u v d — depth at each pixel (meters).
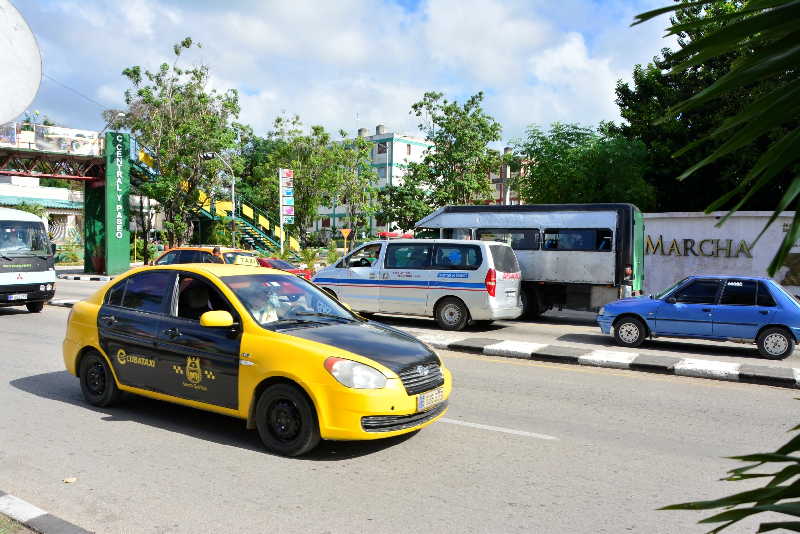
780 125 0.80
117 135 30.08
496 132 30.41
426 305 13.27
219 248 19.14
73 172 30.98
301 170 44.34
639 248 15.95
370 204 46.84
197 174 32.69
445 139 30.34
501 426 5.96
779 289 10.23
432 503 4.12
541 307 15.80
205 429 5.74
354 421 4.73
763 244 17.80
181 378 5.67
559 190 25.22
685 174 0.83
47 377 7.87
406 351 5.27
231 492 4.27
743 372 8.18
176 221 32.81
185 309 5.91
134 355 6.04
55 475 4.56
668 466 4.92
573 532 3.73
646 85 27.77
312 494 4.25
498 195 54.34
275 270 6.41
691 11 0.90
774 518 3.90
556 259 15.57
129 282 6.43
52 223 50.53
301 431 4.92
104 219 31.22
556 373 8.57
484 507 4.07
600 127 27.36
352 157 45.88
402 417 4.95
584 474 4.71
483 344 10.37
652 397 7.23
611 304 11.41
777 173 0.79
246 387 5.20
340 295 14.21
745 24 0.80
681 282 10.95
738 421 6.27
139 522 3.79
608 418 6.32
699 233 18.77
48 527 3.62
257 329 5.30
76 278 29.17
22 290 14.62
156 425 5.86
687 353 10.68
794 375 8.02
